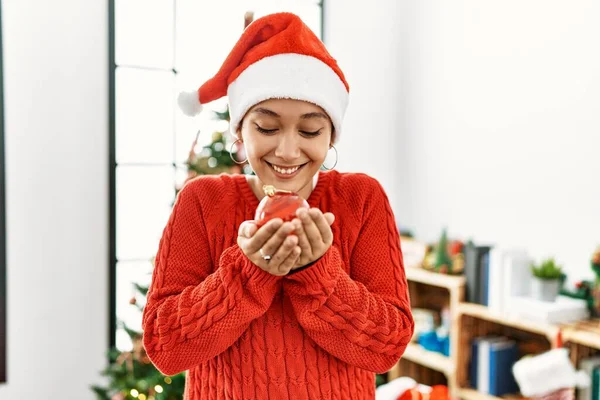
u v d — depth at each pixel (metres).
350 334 0.71
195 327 0.69
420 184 3.22
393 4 3.40
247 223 0.66
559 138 2.40
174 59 3.00
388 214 0.84
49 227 2.73
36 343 2.73
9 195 2.64
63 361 2.79
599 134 2.23
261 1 3.17
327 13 3.26
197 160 2.52
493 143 2.73
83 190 2.79
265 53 0.73
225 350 0.77
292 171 0.73
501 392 2.39
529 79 2.54
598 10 2.23
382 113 3.39
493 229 2.73
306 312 0.70
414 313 2.84
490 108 2.75
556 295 2.22
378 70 3.38
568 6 2.35
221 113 2.47
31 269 2.70
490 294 2.37
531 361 1.95
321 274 0.68
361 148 3.34
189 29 3.03
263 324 0.76
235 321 0.69
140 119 2.95
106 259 2.86
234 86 0.77
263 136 0.72
